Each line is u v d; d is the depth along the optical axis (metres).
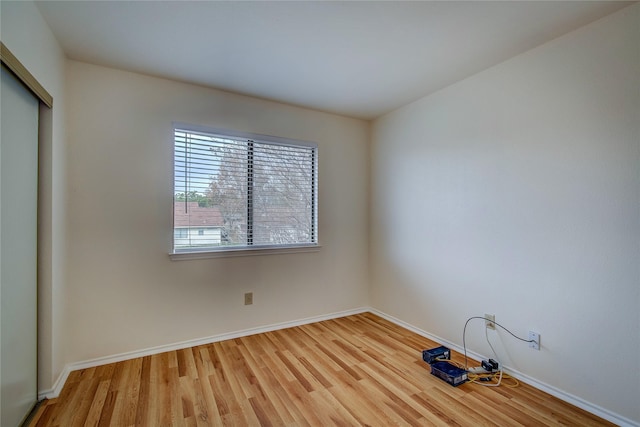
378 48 2.01
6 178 1.39
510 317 2.12
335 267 3.31
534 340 1.98
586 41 1.74
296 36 1.88
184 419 1.64
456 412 1.72
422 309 2.84
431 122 2.75
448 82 2.52
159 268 2.42
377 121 3.42
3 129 1.36
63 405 1.74
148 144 2.38
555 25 1.75
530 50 2.01
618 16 1.62
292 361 2.30
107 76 2.24
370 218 3.51
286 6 1.60
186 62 2.19
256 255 2.85
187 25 1.76
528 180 2.02
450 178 2.57
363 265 3.50
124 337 2.29
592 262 1.72
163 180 2.43
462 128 2.47
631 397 1.58
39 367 1.77
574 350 1.79
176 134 2.52
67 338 2.11
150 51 2.04
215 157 2.69
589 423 1.63
